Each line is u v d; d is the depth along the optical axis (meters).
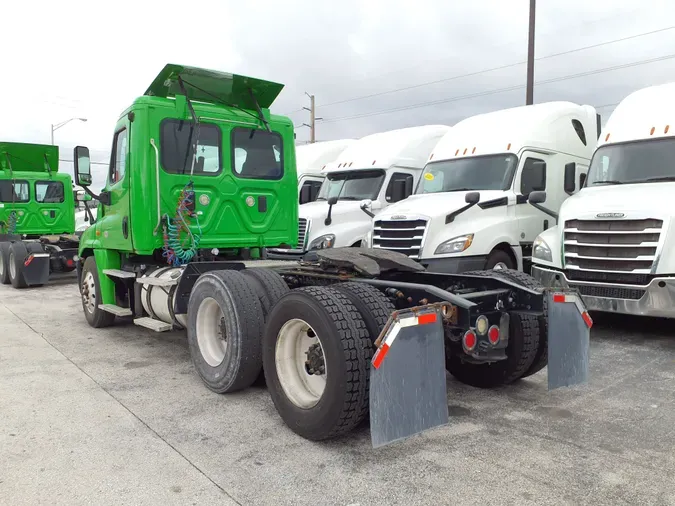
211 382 5.00
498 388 5.13
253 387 5.18
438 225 8.41
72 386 5.20
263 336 4.37
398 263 5.03
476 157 9.55
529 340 4.82
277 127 6.93
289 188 7.07
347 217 10.60
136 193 6.05
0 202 13.64
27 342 7.04
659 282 6.29
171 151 6.10
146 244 6.08
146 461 3.62
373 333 3.77
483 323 4.29
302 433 3.96
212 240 6.39
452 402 4.76
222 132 6.44
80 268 8.34
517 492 3.20
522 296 4.59
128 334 7.50
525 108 10.13
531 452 3.73
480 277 4.84
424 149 11.59
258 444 3.90
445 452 3.74
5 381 5.35
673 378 5.34
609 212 6.69
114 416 4.43
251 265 5.77
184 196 6.10
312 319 3.84
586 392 4.97
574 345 4.53
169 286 5.79
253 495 3.19
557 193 9.72
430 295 4.06
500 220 8.73
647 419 4.30
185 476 3.42
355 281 4.55
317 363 3.99
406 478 3.38
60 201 14.48
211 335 5.20
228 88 6.61
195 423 4.29
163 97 6.25
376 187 11.04
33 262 12.16
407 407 3.51
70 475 3.43
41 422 4.29
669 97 7.85
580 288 6.95
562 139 9.88
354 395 3.66
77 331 7.71
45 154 14.22
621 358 6.07
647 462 3.56
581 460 3.60
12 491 3.23
